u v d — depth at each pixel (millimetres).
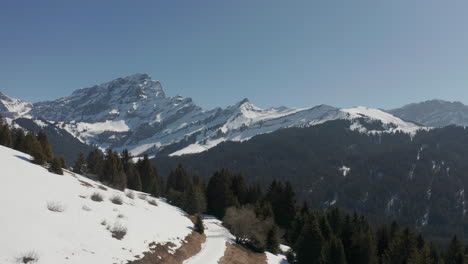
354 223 81938
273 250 65688
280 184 95750
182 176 118188
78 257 24484
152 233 37906
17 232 23656
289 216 85750
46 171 47750
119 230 32594
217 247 48031
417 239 79562
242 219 60531
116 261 26953
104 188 54781
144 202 58438
